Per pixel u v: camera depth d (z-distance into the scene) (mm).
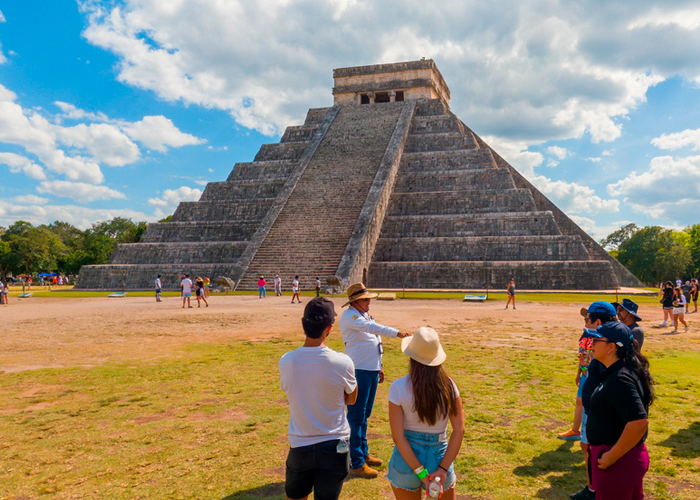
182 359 12211
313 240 43062
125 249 49969
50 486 5371
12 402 8570
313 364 4023
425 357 3801
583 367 6473
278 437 6832
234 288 38938
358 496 5188
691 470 5645
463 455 6168
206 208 52938
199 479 5520
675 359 11812
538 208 58562
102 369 11109
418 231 46531
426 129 58406
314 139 58156
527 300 29750
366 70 65312
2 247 88500
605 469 3828
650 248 76375
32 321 20516
